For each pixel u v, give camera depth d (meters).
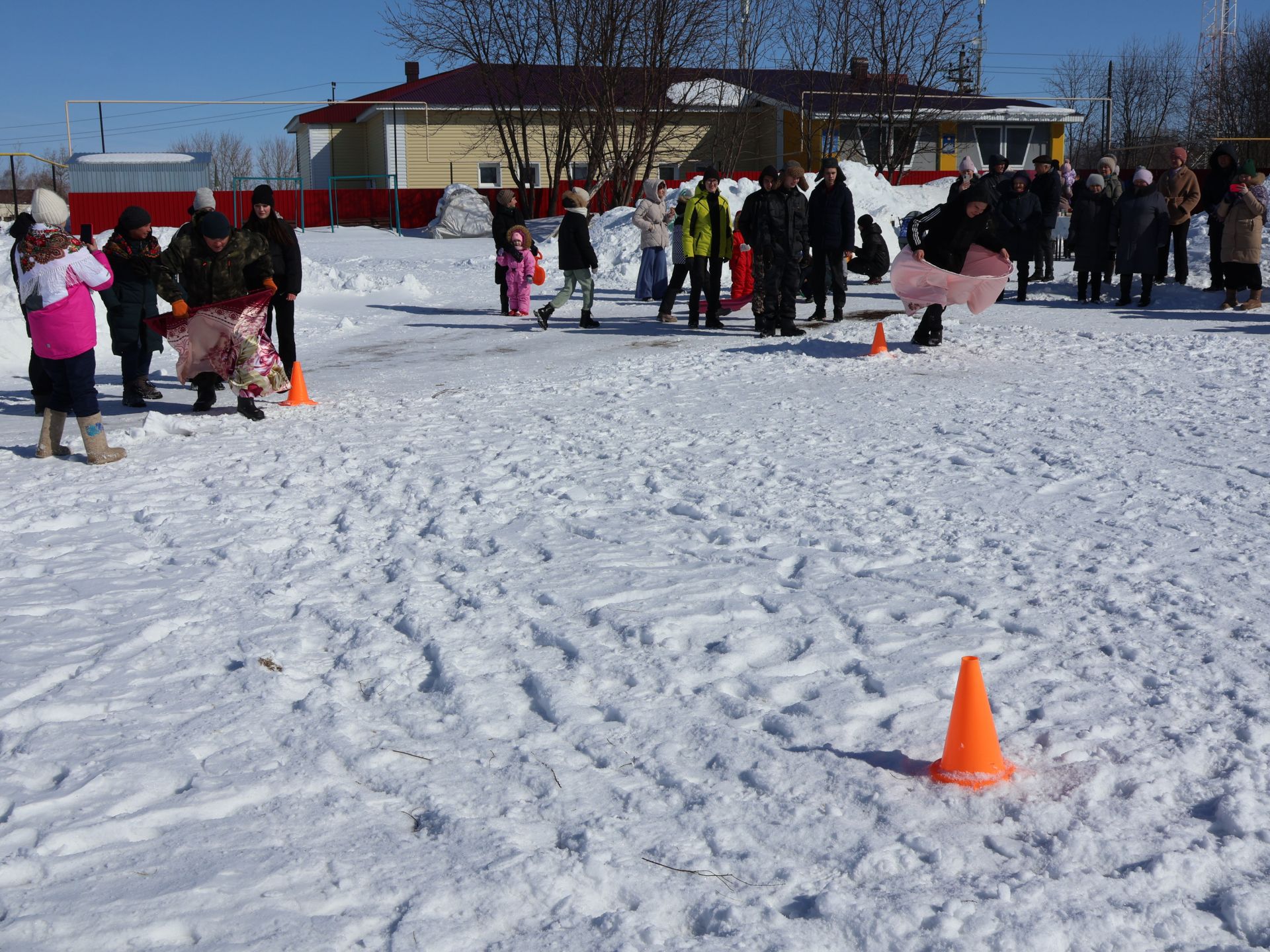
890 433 6.91
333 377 10.37
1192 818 2.59
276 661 3.72
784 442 6.76
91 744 3.08
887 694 3.29
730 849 2.54
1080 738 2.97
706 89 39.12
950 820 2.62
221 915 2.29
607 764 2.96
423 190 41.66
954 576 4.30
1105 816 2.60
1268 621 3.71
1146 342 10.33
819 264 13.22
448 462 6.51
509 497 5.70
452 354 12.02
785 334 11.91
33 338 6.69
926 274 9.93
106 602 4.31
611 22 33.22
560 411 8.07
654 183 16.61
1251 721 3.01
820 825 2.60
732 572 4.44
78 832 2.58
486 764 2.98
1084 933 2.19
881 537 4.83
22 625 4.06
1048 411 7.44
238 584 4.50
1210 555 4.41
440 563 4.71
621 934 2.22
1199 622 3.73
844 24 37.81
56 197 6.64
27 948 2.19
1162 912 2.23
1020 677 3.38
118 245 8.90
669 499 5.56
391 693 3.45
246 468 6.54
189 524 5.39
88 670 3.62
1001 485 5.60
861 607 4.00
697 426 7.33
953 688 3.33
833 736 3.05
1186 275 15.54
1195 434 6.56
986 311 13.84
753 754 2.95
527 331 13.95
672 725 3.15
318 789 2.85
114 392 10.13
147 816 2.67
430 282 21.72
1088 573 4.28
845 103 38.59
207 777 2.89
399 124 42.03
